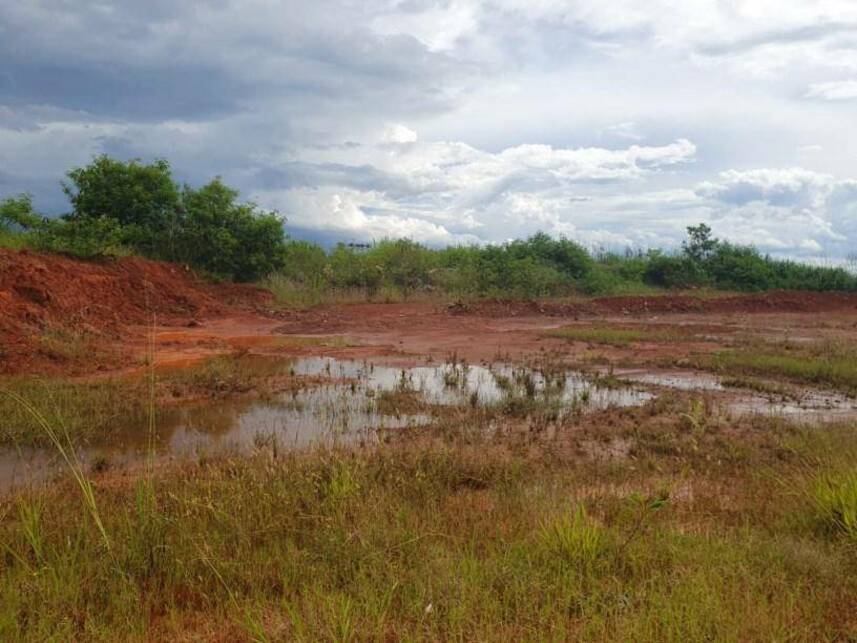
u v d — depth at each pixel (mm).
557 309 20531
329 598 3348
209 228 20969
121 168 20844
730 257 28812
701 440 6434
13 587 3488
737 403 8508
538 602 3391
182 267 19984
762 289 27297
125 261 17812
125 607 3410
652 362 11445
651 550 3965
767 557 3871
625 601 3354
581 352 12719
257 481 5016
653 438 6816
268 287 21312
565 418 7605
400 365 11258
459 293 22594
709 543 4051
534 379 10039
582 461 6086
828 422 7367
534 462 5977
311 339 14164
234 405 8242
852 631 3160
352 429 7227
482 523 4461
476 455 6004
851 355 11820
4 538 4070
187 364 10906
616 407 8172
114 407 7801
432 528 4301
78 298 14336
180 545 4027
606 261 31953
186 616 3432
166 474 5527
